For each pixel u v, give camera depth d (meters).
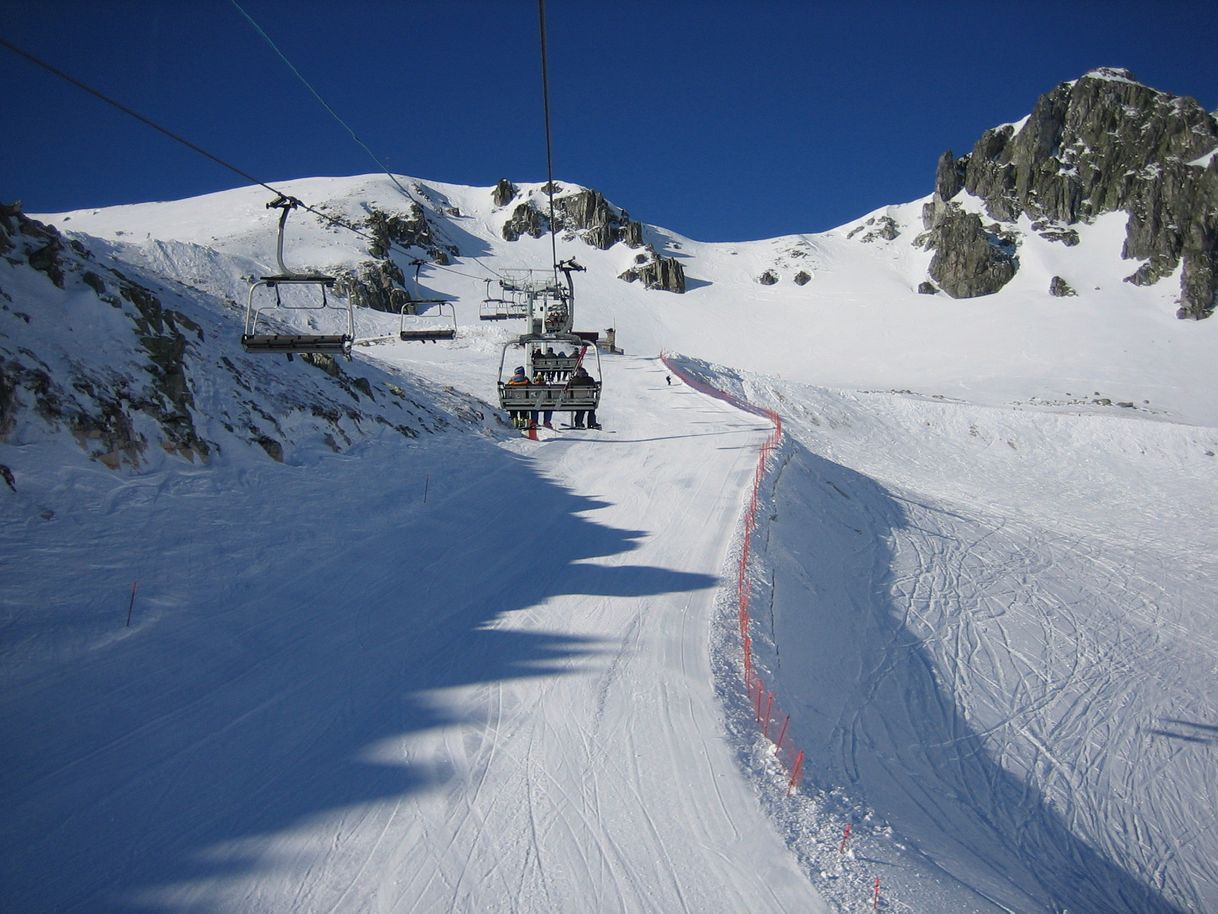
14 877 6.27
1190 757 16.25
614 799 7.96
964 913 7.60
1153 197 106.62
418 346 51.06
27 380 12.50
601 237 136.12
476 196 157.38
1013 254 115.75
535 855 7.08
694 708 9.93
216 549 12.55
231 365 18.17
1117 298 100.69
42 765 7.59
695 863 7.15
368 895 6.48
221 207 118.81
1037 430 50.34
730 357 95.56
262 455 16.34
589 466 23.98
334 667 10.24
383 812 7.50
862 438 46.53
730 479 22.62
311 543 13.98
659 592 13.90
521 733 9.05
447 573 14.01
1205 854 13.38
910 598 20.84
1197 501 41.03
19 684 8.65
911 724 14.45
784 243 147.12
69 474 12.11
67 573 10.49
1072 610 23.25
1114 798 14.29
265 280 14.16
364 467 18.41
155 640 10.06
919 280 121.19
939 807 12.08
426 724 9.09
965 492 38.81
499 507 18.52
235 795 7.56
